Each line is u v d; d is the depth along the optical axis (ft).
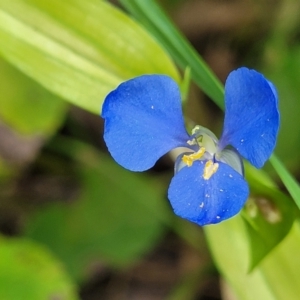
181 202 0.60
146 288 0.86
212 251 0.68
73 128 0.87
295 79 0.81
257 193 0.66
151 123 0.61
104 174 0.84
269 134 0.58
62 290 0.75
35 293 0.74
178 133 0.61
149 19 0.66
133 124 0.60
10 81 0.80
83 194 0.84
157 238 0.82
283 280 0.68
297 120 0.80
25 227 0.84
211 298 0.83
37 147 0.83
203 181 0.60
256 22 0.91
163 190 0.84
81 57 0.69
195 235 0.83
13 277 0.75
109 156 0.86
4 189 0.87
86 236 0.82
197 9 0.95
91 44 0.69
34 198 0.87
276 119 0.57
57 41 0.69
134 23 0.68
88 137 0.88
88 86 0.68
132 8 0.67
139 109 0.60
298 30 0.86
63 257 0.82
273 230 0.65
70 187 0.86
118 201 0.83
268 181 0.66
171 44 0.66
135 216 0.83
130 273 0.87
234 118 0.60
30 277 0.75
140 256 0.84
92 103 0.68
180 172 0.61
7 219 0.87
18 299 0.74
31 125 0.80
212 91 0.65
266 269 0.68
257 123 0.59
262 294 0.68
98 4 0.68
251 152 0.59
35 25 0.69
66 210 0.84
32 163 0.86
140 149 0.61
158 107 0.60
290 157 0.80
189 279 0.83
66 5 0.69
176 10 0.94
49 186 0.87
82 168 0.85
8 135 0.83
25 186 0.87
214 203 0.59
